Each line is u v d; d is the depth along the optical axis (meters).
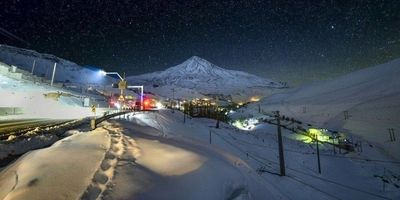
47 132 14.80
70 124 19.53
